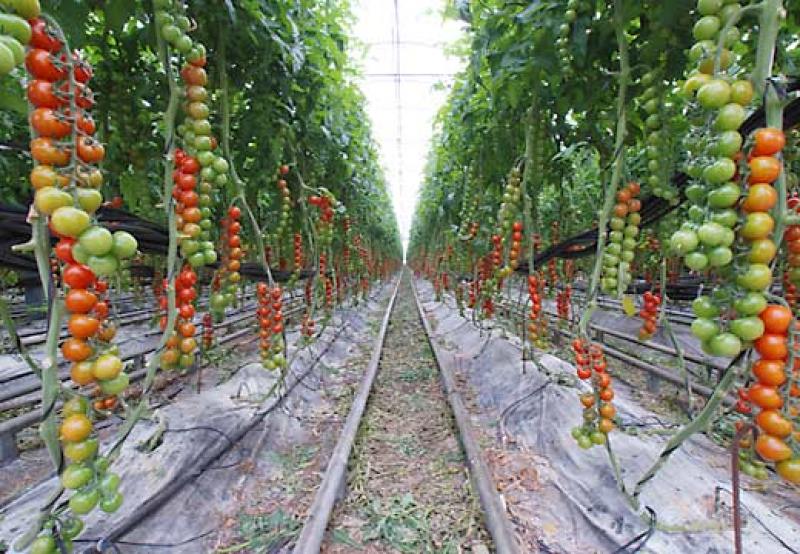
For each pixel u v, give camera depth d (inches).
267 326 109.0
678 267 194.9
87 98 36.1
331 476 99.5
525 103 118.4
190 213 57.7
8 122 104.5
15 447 120.4
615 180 65.6
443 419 147.7
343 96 166.4
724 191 33.8
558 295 200.1
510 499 96.8
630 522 80.9
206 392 136.2
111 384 37.1
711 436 119.6
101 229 33.7
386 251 636.7
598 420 69.0
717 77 35.4
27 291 223.6
